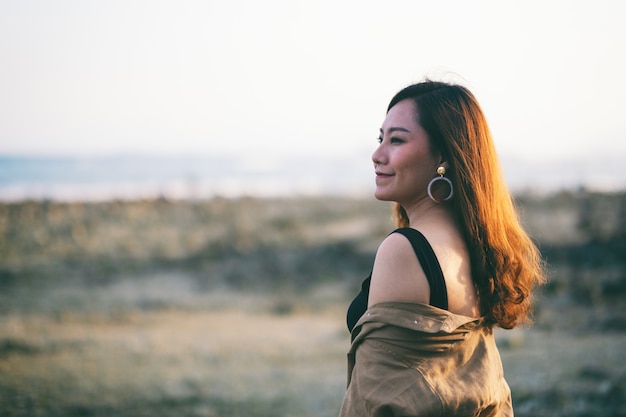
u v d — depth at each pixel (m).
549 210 24.86
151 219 31.80
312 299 16.02
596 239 16.09
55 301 15.84
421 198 1.71
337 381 7.82
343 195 48.53
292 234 25.05
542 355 7.47
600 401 5.37
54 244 24.80
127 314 14.28
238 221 29.73
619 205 22.98
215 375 8.32
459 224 1.70
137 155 142.38
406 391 1.48
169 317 14.00
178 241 25.16
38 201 38.59
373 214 30.73
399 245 1.58
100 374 8.24
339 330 12.20
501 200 1.73
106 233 27.75
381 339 1.54
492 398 1.57
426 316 1.52
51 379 7.83
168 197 41.91
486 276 1.66
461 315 1.59
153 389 7.46
